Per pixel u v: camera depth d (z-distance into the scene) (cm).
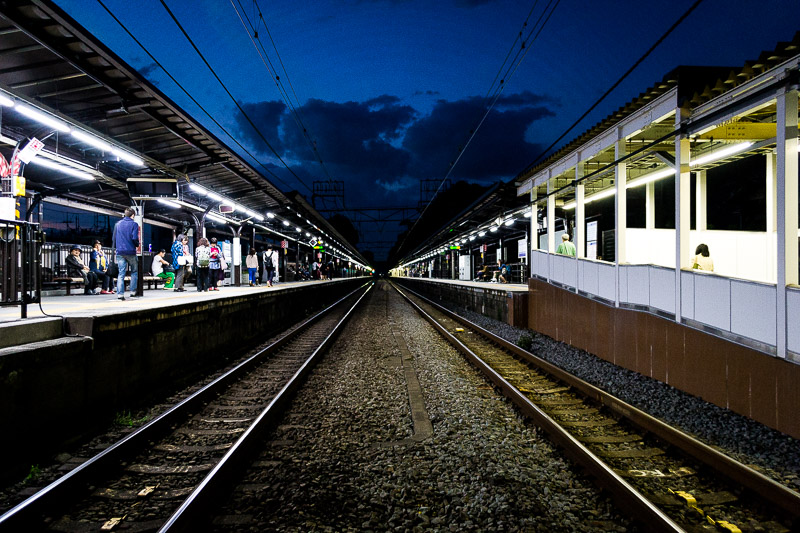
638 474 392
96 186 1239
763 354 502
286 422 533
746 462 424
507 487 365
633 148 917
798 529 305
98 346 529
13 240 513
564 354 979
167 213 1720
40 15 546
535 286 1344
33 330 475
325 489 365
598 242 1673
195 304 821
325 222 2789
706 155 866
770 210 941
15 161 743
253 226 2138
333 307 2366
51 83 735
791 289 463
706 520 323
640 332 766
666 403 605
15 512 293
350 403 613
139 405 604
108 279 1359
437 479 384
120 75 709
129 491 362
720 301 572
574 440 412
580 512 328
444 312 1975
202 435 495
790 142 473
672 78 663
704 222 1012
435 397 638
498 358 939
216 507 332
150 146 1075
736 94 562
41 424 432
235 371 754
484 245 3155
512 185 1550
